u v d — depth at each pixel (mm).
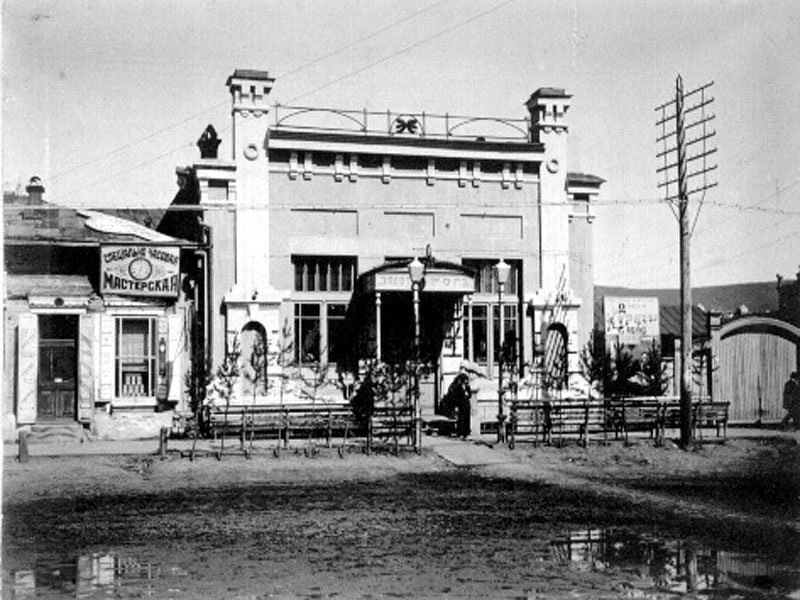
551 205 29906
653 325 31969
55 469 19703
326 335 29531
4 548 11961
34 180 27844
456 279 28250
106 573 10477
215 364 28312
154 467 20125
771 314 31547
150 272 26703
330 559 11227
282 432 24953
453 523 13867
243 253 28906
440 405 29438
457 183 31188
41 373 26109
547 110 32000
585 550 11812
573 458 22141
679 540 12523
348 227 30109
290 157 29562
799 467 20562
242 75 29062
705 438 25750
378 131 30766
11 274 25938
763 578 10219
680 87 24844
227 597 9414
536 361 31141
